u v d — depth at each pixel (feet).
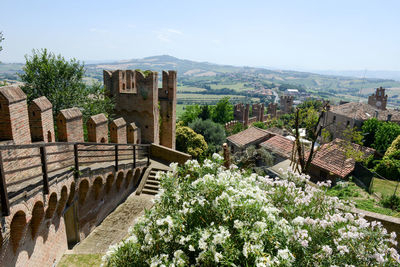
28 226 21.07
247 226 16.61
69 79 48.80
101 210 36.06
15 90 21.58
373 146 103.35
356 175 66.49
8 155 20.25
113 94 59.67
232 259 14.61
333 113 148.05
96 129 35.12
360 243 18.08
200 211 18.26
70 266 25.61
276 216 19.33
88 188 30.19
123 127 43.62
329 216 21.27
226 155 47.47
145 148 55.57
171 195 20.52
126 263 17.90
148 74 57.77
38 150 24.71
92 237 32.86
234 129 155.02
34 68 46.19
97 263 26.22
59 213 26.27
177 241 16.80
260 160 80.38
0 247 16.63
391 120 141.59
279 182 26.23
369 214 30.19
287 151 79.82
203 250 16.29
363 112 142.51
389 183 58.85
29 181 21.12
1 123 20.47
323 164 73.10
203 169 22.40
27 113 22.99
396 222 28.71
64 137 29.81
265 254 14.97
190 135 112.16
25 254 20.74
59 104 45.68
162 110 71.51
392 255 17.89
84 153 33.27
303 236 17.20
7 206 15.76
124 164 40.01
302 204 22.98
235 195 17.39
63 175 24.57
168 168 51.26
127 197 43.98
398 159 67.26
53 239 25.45
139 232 19.69
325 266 16.67
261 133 101.14
